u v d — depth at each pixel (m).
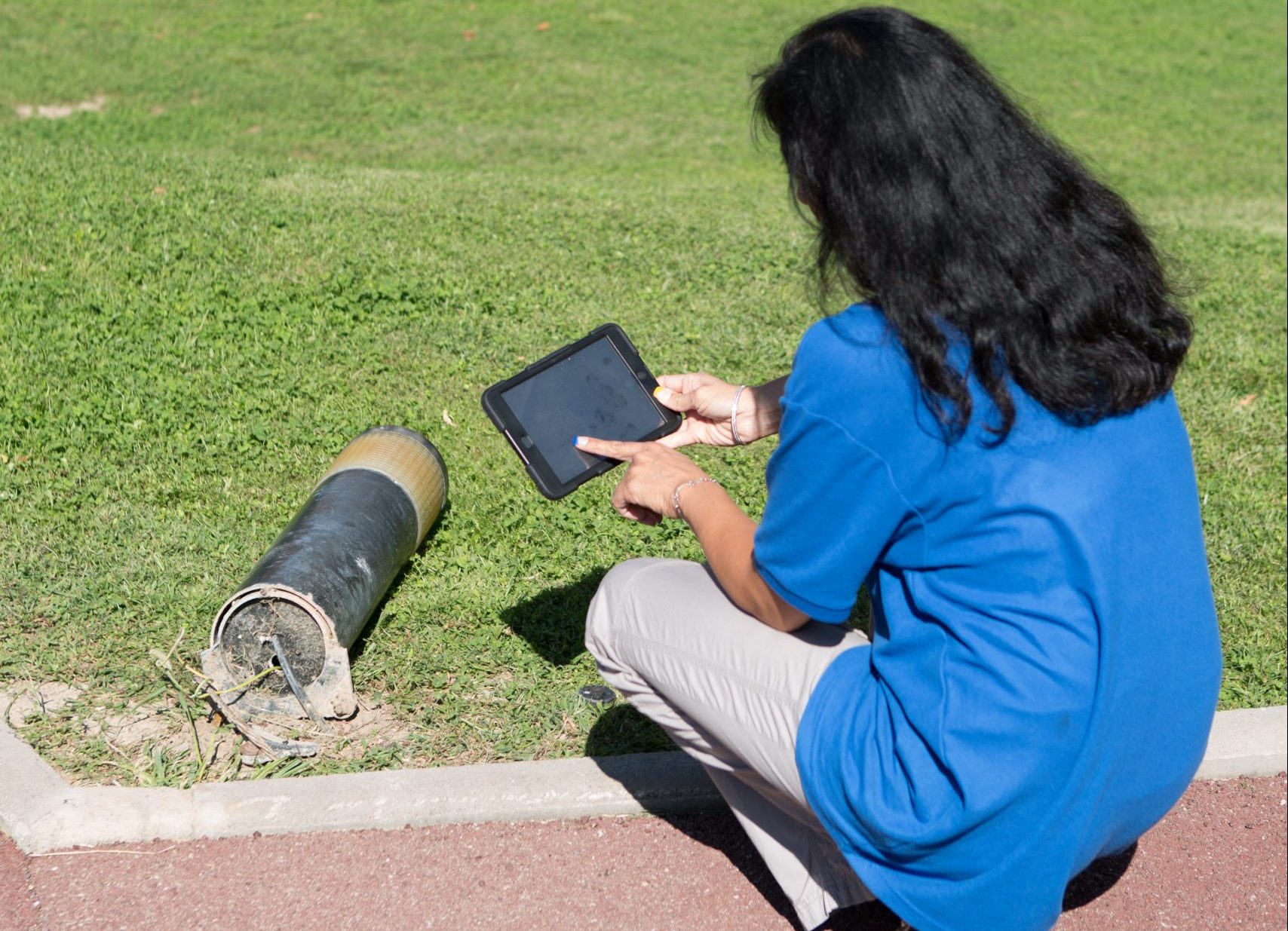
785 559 2.19
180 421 4.86
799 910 2.62
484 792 3.11
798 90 2.10
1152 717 2.12
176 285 5.99
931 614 2.11
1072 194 2.08
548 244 7.27
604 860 3.03
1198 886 3.11
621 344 2.96
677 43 18.38
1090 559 2.00
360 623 3.43
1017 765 2.02
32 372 5.05
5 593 3.74
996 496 2.01
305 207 7.42
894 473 2.05
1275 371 6.31
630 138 13.97
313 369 5.40
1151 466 2.10
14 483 4.35
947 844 2.08
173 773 3.14
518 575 4.09
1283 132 16.30
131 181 7.57
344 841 3.01
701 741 2.58
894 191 2.00
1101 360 2.00
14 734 3.16
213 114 13.55
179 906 2.78
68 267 6.02
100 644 3.57
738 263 7.27
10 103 13.28
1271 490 5.11
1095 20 21.38
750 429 3.01
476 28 18.45
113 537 4.08
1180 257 7.93
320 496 3.71
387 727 3.38
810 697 2.29
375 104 14.56
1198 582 2.17
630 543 4.30
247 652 3.23
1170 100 17.48
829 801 2.22
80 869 2.85
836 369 2.06
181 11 18.16
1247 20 22.06
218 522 4.25
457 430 4.99
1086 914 3.00
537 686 3.58
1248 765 3.51
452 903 2.86
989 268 1.97
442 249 6.96
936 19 20.62
